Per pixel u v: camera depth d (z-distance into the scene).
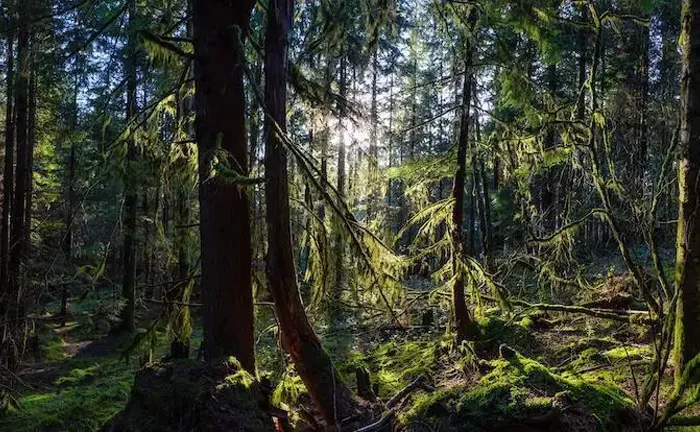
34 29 5.77
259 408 4.14
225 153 4.62
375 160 6.22
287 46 5.02
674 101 8.84
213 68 5.00
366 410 5.47
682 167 4.65
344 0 5.85
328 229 5.52
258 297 5.72
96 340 16.38
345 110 5.87
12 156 13.15
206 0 5.05
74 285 11.25
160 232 6.17
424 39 8.21
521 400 4.80
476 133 7.82
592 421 4.41
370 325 9.77
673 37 10.90
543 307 7.76
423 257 7.71
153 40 5.05
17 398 10.73
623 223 7.16
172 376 4.23
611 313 7.61
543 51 6.73
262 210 5.65
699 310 4.54
